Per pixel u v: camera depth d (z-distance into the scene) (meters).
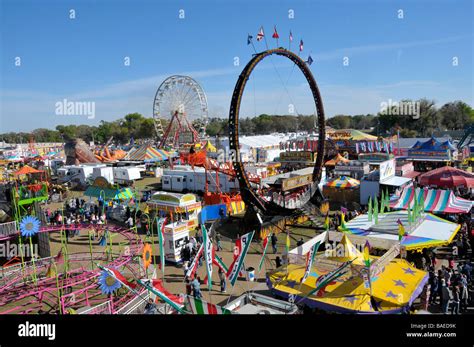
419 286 15.09
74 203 41.75
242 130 180.62
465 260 22.30
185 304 11.59
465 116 127.25
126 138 190.00
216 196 35.72
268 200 32.69
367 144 54.44
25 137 193.25
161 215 32.56
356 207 36.03
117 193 37.38
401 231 17.92
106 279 15.64
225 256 25.23
